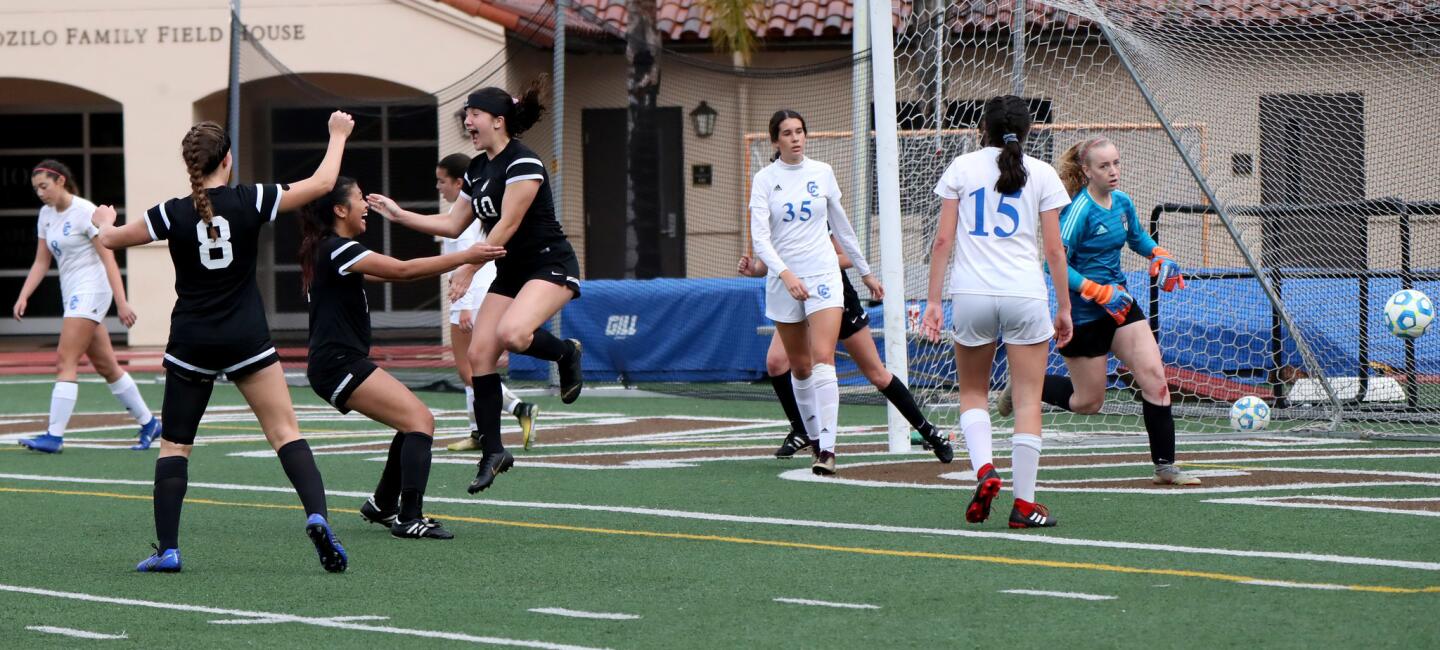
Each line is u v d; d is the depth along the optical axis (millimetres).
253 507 30984
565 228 80625
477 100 28266
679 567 23766
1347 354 46625
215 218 23125
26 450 42469
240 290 23594
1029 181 26281
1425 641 17953
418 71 77312
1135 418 46469
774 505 30094
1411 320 37594
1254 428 39844
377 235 72562
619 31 75688
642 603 21156
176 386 23922
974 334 26625
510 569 23828
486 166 28734
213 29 78938
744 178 74062
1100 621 19406
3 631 19844
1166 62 46656
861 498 30844
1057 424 45188
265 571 23969
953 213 26625
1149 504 29062
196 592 22359
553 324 62250
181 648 18844
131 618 20594
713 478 34312
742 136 78500
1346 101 49906
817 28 75875
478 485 28078
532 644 18828
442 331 73125
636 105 74688
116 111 91375
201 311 23453
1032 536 25844
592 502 30891
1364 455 37062
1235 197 49156
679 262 79062
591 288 62094
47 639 19375
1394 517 26984
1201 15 46375
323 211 26250
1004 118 26391
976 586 21828
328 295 26375
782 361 37625
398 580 23094
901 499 30578
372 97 82000
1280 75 49000
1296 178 49625
